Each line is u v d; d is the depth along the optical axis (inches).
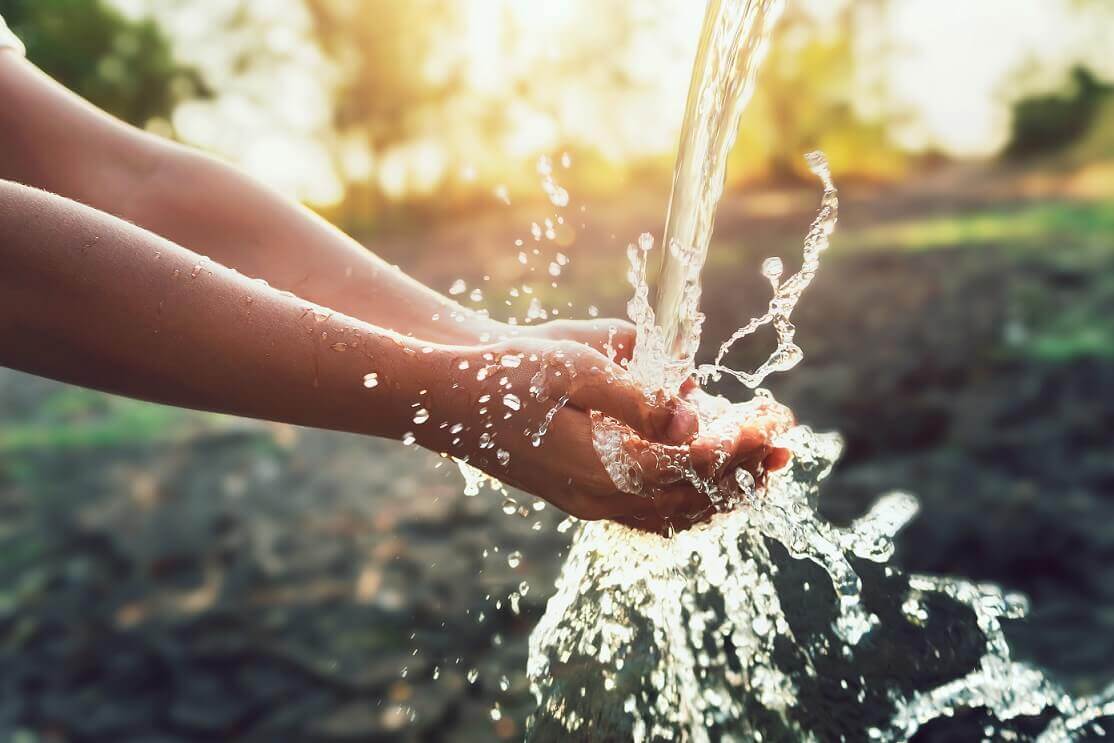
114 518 140.3
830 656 55.7
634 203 528.4
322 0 570.3
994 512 111.5
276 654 97.3
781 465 44.2
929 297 228.5
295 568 115.6
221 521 134.7
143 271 33.0
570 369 38.7
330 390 35.0
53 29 552.7
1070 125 749.3
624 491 39.1
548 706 50.5
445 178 568.7
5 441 186.1
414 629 94.3
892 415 145.1
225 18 580.4
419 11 561.6
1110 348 173.9
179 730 88.6
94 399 222.2
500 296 236.2
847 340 190.2
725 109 50.0
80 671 100.8
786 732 50.4
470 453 38.2
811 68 650.2
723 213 483.8
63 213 32.6
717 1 49.9
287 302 35.0
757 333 192.4
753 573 49.1
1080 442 132.6
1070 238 305.6
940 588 57.4
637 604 49.2
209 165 47.5
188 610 110.2
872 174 663.1
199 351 33.5
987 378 163.3
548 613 50.7
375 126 578.9
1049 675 74.0
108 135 47.0
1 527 141.6
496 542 107.9
